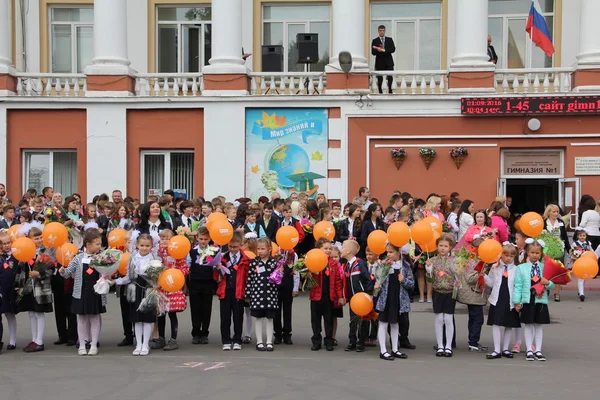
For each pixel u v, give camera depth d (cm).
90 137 2114
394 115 2033
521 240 1253
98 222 1655
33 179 2177
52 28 2448
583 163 1988
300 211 1589
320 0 2359
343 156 2050
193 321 1202
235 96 2064
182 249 1115
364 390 885
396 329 1086
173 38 2417
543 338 1227
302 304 1588
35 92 2164
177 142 2106
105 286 1085
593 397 856
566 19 2275
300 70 2386
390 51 2156
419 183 2041
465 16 2028
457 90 2025
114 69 2103
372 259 1130
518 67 2319
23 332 1318
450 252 1119
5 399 855
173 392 877
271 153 2073
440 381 931
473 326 1134
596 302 1597
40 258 1137
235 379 941
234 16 2092
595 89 1983
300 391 880
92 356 1100
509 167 2027
